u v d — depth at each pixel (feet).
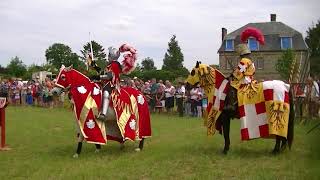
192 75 34.17
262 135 32.42
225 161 31.53
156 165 30.71
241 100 32.68
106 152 36.40
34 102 93.61
